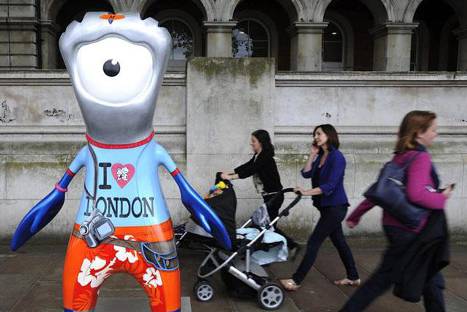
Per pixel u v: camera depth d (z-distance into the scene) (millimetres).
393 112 5574
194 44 16562
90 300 2629
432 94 5594
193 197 2826
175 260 2705
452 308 3664
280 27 17094
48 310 3520
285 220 5387
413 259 2727
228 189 3695
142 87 2512
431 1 17531
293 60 14336
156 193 2678
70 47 2510
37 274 4316
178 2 16328
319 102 5488
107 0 14000
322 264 4770
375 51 14797
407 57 13906
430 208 2697
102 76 2455
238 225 5301
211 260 3822
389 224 2859
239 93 5250
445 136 5641
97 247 2578
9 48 13016
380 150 5508
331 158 3807
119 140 2580
